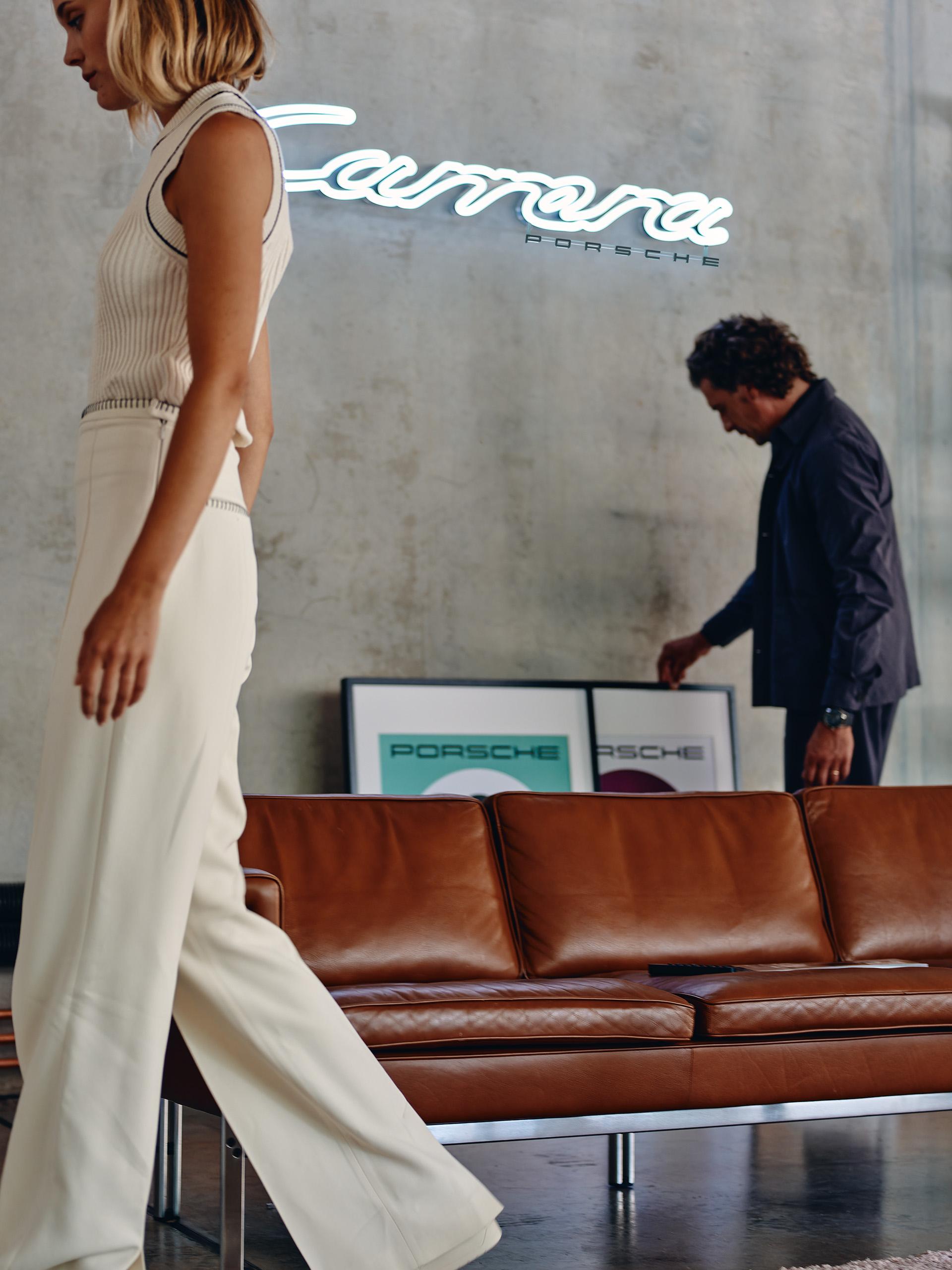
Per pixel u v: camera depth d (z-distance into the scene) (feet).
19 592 14.42
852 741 15.23
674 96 17.61
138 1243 4.65
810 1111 8.25
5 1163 4.69
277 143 5.08
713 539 17.12
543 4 17.12
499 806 10.50
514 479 16.35
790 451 15.98
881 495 15.88
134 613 4.42
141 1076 4.66
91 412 5.03
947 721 17.85
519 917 10.05
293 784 15.11
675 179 17.49
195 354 4.67
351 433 15.76
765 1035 8.29
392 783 14.94
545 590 16.33
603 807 10.68
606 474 16.74
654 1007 8.02
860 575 15.35
